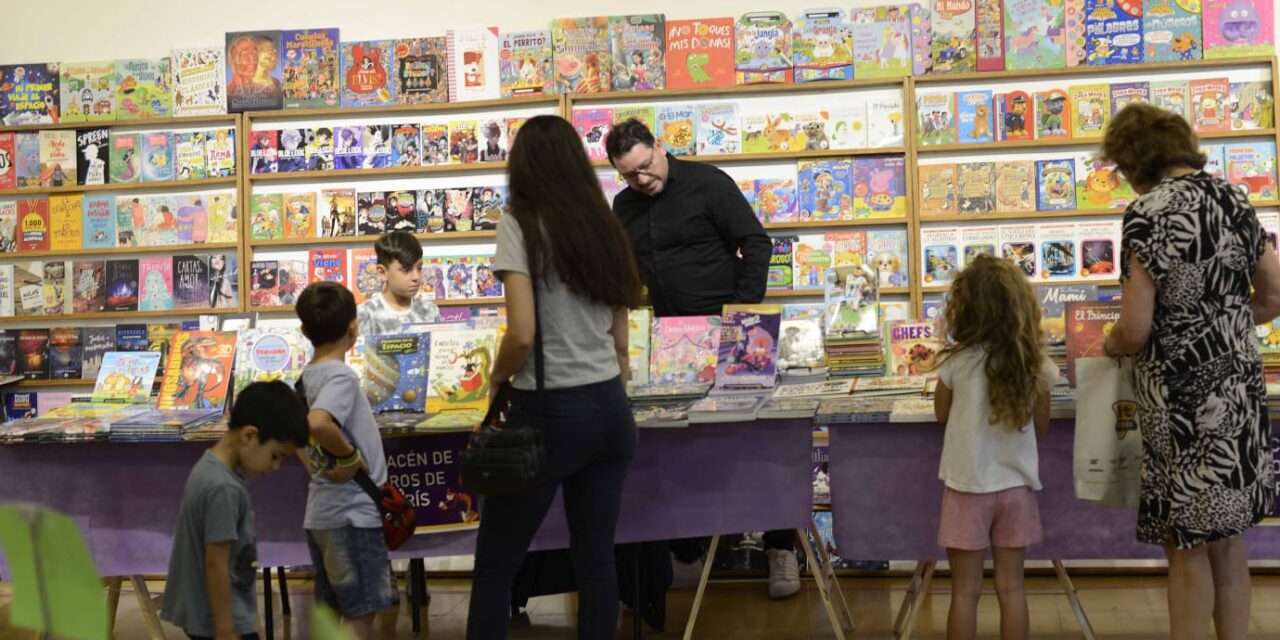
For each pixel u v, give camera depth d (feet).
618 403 9.70
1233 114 16.33
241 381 13.78
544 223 9.34
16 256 18.20
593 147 17.30
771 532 15.28
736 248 15.21
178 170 17.94
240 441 9.16
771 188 17.15
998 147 16.75
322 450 10.82
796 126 17.07
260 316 17.95
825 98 17.21
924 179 16.87
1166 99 16.44
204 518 8.91
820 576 12.30
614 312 9.92
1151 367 10.03
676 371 13.82
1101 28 16.55
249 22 18.22
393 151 17.69
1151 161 10.07
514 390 9.64
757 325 13.58
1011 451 10.92
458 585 16.93
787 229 17.21
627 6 17.74
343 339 11.26
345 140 17.76
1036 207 16.69
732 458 12.28
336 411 10.70
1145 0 16.48
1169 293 9.80
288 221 17.85
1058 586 15.76
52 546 2.33
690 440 12.26
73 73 18.13
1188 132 10.11
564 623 14.78
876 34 16.89
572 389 9.46
